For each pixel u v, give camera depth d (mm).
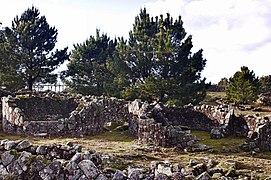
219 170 12945
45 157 10328
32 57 39875
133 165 12977
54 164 9898
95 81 41469
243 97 38562
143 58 35375
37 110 26422
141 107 22281
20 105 25859
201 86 33938
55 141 18984
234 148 18422
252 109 35781
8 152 10234
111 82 39719
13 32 40938
